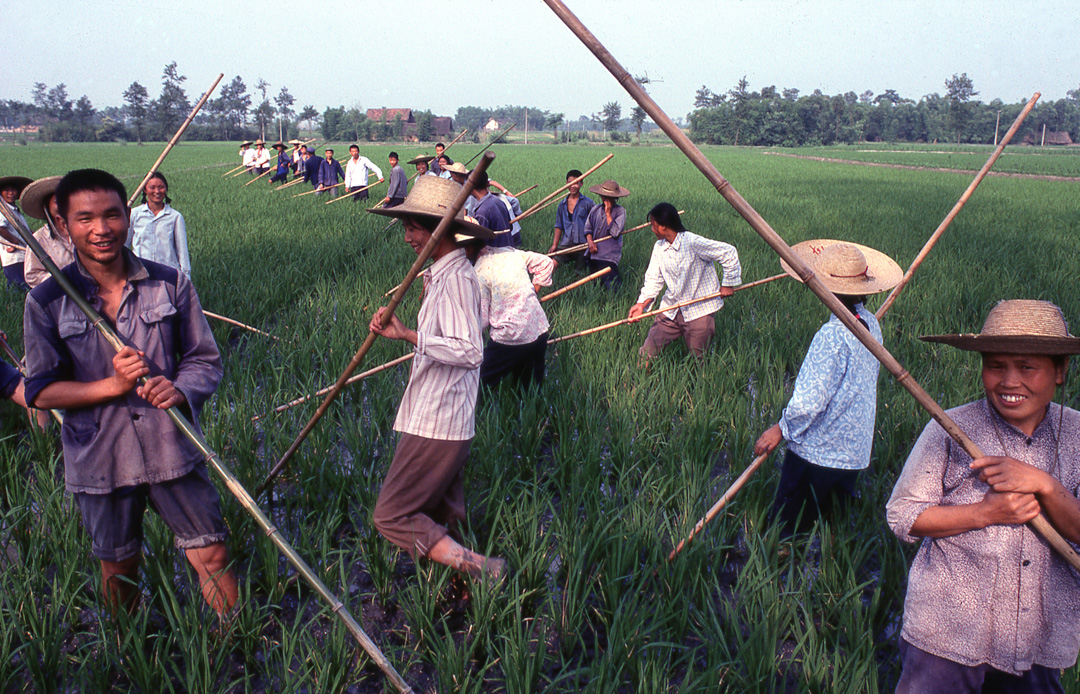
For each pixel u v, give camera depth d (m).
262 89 111.69
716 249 5.72
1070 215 18.69
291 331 6.74
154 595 3.16
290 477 4.32
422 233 3.18
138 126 103.94
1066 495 1.94
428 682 2.96
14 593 3.04
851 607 3.05
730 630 3.05
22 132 118.69
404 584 3.54
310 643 2.83
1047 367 1.99
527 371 5.10
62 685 2.86
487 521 3.88
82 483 2.78
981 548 2.12
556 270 10.03
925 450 2.20
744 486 3.98
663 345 6.13
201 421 4.62
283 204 18.11
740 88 119.06
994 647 2.14
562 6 1.96
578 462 4.26
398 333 3.12
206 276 8.62
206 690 2.58
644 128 183.38
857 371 3.41
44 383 2.72
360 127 115.62
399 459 3.20
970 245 12.06
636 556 3.34
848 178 34.78
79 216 2.58
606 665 2.71
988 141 128.25
